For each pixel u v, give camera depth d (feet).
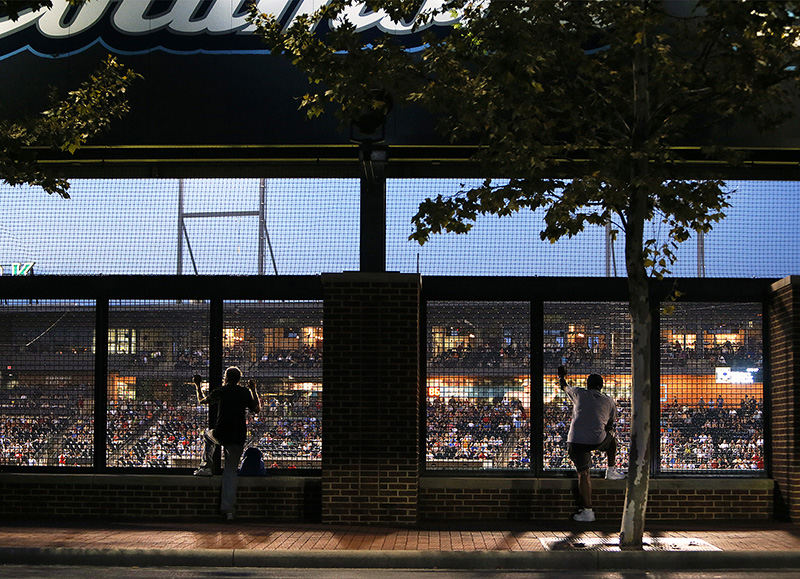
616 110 42.73
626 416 49.67
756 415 49.70
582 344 49.93
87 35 52.39
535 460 49.14
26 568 37.09
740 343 50.01
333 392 47.65
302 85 51.44
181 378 50.16
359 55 42.04
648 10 39.04
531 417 49.47
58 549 38.40
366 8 52.75
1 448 50.21
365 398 47.62
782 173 52.03
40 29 52.65
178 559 38.22
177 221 52.39
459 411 49.67
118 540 40.96
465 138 50.49
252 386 48.65
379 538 42.19
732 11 38.47
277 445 49.73
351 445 47.42
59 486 49.24
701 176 45.06
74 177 52.75
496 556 38.27
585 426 46.50
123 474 49.57
